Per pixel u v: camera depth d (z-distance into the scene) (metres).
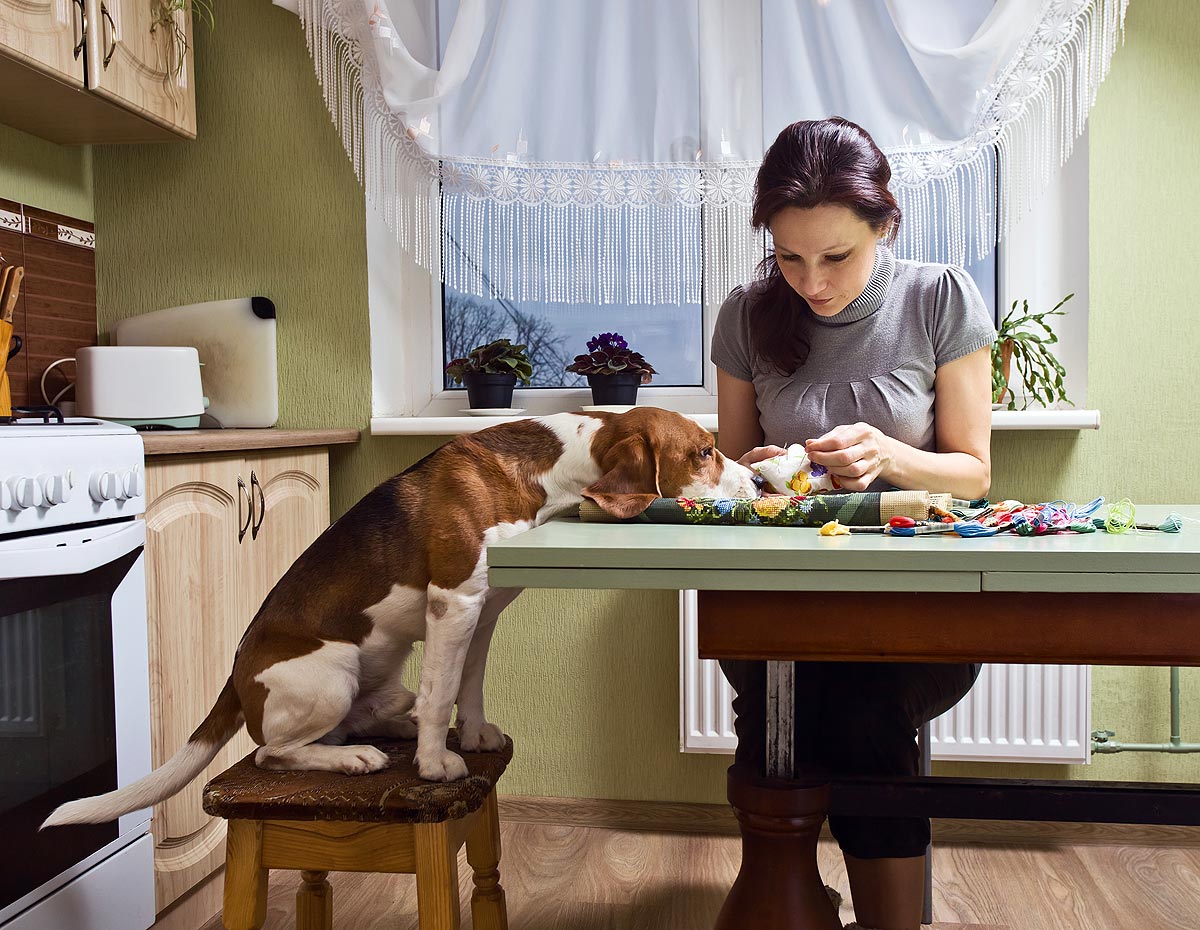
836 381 1.70
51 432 1.54
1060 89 2.25
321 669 1.34
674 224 2.46
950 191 2.32
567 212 2.47
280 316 2.54
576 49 2.38
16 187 2.32
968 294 1.66
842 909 1.97
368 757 1.33
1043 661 1.01
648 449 1.37
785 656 1.04
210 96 2.53
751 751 1.49
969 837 2.36
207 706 1.98
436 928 1.23
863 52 2.29
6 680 1.45
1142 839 2.32
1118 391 2.31
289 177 2.51
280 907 2.03
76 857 1.59
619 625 2.47
